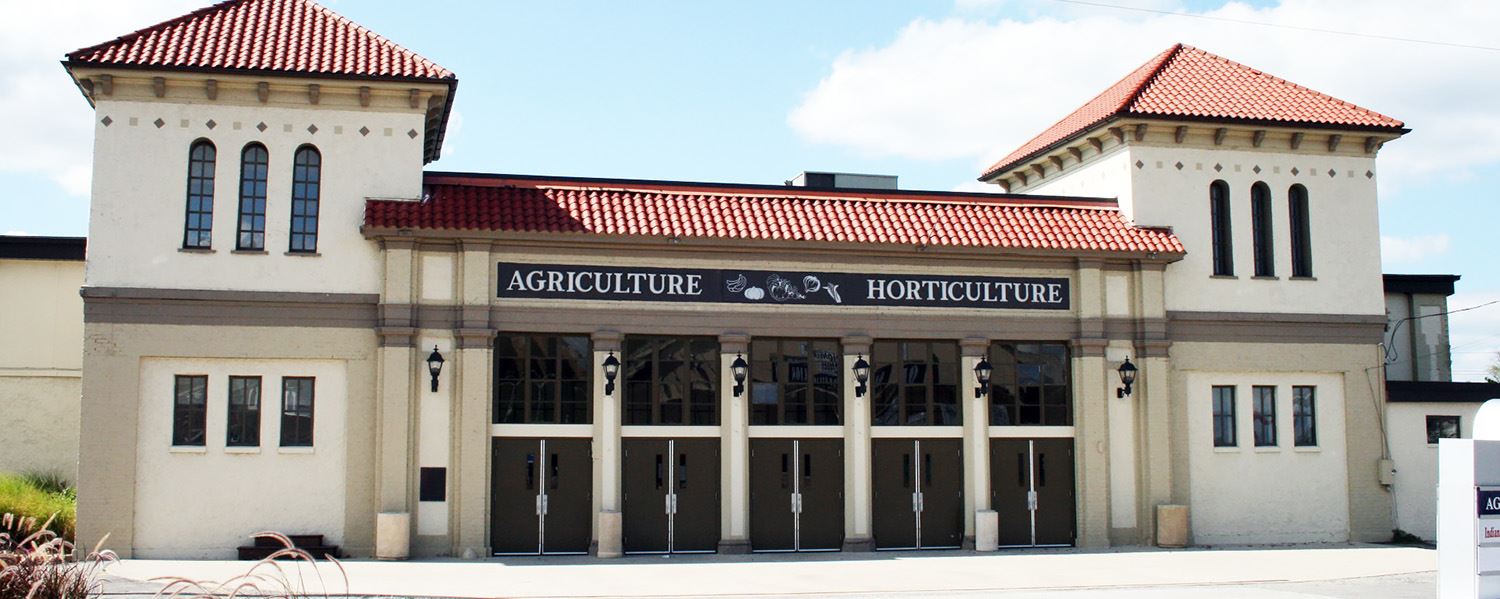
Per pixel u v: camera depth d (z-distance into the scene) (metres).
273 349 22.23
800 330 23.80
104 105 22.19
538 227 22.67
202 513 21.89
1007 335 24.64
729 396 23.47
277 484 22.16
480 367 22.56
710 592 18.16
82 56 21.75
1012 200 25.89
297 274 22.42
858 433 23.89
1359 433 26.42
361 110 23.02
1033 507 24.64
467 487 22.36
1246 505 25.66
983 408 24.38
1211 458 25.59
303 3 25.02
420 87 22.92
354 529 22.16
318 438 22.34
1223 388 25.98
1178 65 28.86
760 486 23.64
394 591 17.98
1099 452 24.73
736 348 23.55
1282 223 26.50
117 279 21.88
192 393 22.14
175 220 22.17
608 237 22.89
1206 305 25.77
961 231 24.53
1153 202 25.77
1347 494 26.28
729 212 23.98
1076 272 25.03
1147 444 24.89
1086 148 27.59
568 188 23.97
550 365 23.16
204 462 22.00
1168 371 25.31
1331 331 26.48
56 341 27.48
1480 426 16.91
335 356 22.41
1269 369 25.98
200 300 22.02
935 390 24.53
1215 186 26.42
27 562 11.95
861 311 24.05
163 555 21.67
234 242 22.31
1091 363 24.81
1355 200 27.02
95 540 21.39
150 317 21.91
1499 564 15.62
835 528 23.81
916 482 24.25
